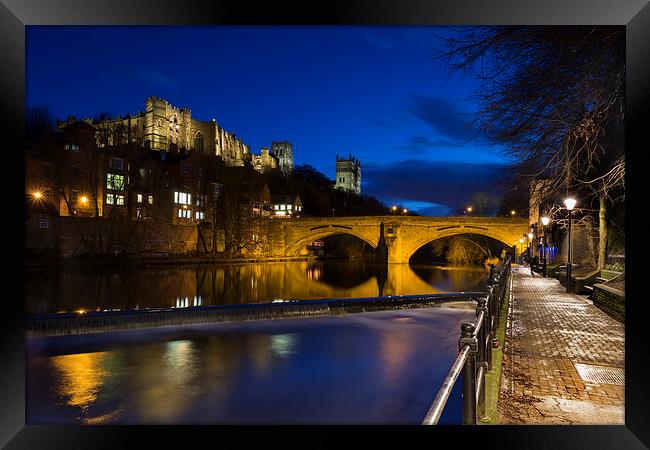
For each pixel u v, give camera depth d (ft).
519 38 21.39
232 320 65.82
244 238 277.03
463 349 11.02
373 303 74.49
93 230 181.06
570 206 66.44
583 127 23.30
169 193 250.98
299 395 36.52
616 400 19.44
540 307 49.39
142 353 50.01
